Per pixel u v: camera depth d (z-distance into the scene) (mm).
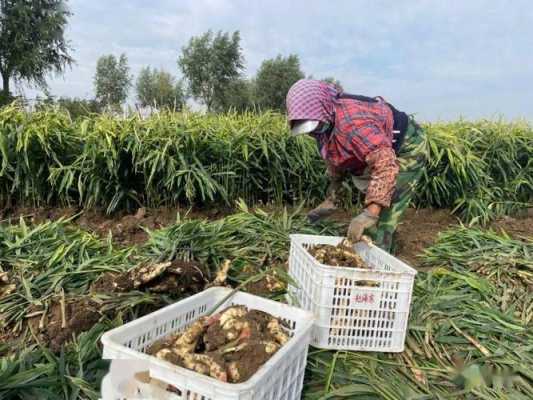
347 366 1833
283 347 1319
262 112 4395
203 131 3740
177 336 1485
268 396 1235
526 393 1759
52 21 20797
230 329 1456
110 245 2797
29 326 1959
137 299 2049
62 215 3596
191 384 1107
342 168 2543
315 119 2148
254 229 3088
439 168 4148
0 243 2607
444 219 4160
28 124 3492
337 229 3428
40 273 2357
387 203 2105
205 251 2566
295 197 4156
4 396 1465
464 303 2393
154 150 3473
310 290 1964
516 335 2123
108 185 3543
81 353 1711
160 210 3707
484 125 4922
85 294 2191
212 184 3576
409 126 2545
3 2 19719
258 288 2346
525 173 4754
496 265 2840
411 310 2270
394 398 1640
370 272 1840
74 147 3641
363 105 2260
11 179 3508
